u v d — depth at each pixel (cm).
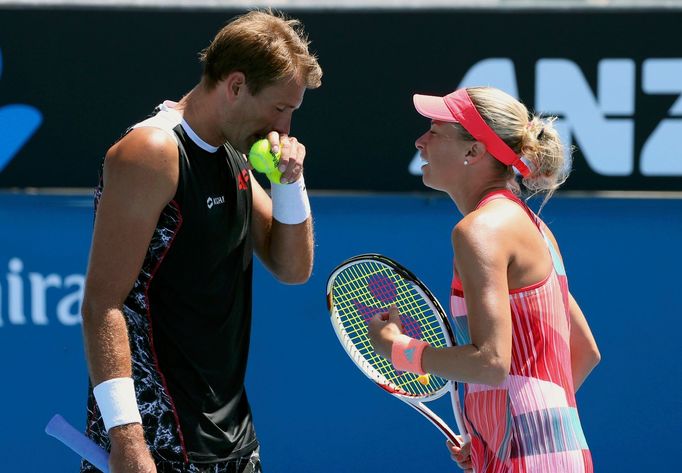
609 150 1762
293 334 1797
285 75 1043
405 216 1789
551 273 1075
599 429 1788
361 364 1279
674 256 1767
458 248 1034
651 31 1728
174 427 1088
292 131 1786
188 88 1775
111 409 1012
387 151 1789
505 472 1062
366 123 1783
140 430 1023
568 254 1780
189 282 1073
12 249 1786
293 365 1802
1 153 1786
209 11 1755
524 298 1048
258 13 1084
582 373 1209
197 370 1096
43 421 1797
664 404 1777
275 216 1194
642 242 1770
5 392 1791
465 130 1101
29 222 1786
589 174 1770
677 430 1780
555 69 1752
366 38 1762
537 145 1091
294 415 1802
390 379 1359
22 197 1783
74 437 1073
